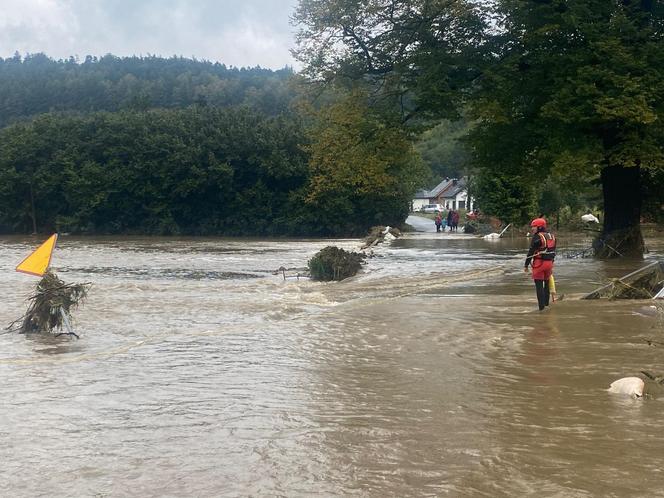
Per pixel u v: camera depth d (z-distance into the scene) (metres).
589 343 10.02
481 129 28.41
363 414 6.71
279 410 6.89
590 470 5.18
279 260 32.34
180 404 7.18
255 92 154.50
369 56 28.27
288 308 14.69
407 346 10.12
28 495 4.89
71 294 12.49
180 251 40.66
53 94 148.50
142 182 73.50
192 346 10.43
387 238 49.03
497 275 21.64
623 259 25.48
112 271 26.55
